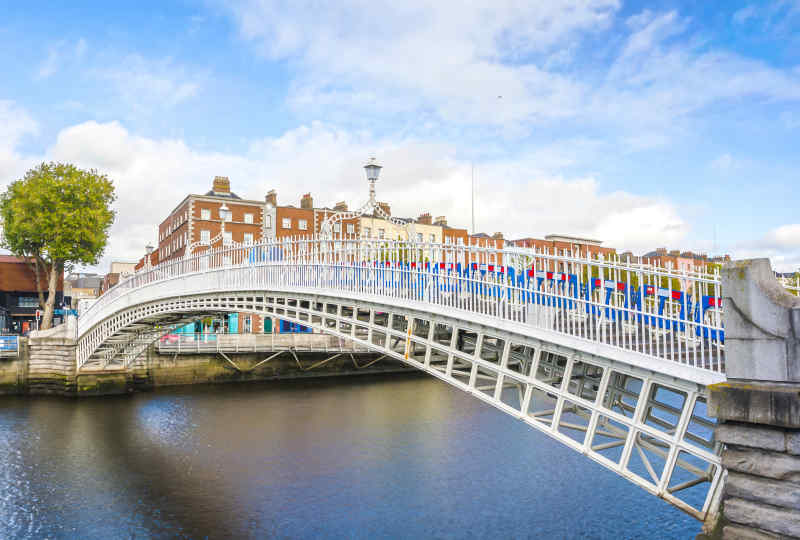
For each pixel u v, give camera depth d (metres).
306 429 26.72
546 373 14.50
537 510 16.20
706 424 10.93
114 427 27.05
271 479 19.27
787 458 6.80
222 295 24.25
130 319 31.17
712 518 8.68
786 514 6.75
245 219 55.97
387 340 15.66
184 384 40.56
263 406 32.66
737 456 7.23
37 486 18.64
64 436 25.25
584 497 17.20
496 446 23.38
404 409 31.77
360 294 16.23
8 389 35.91
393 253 15.73
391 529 14.95
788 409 6.68
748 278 7.28
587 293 10.42
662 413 28.12
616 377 13.14
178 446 23.67
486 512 16.08
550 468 20.20
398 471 19.98
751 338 7.21
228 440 24.64
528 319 11.63
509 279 12.23
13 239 48.25
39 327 61.47
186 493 17.95
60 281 63.06
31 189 46.94
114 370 36.50
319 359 45.59
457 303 13.36
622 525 15.08
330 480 19.12
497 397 12.34
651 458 21.20
